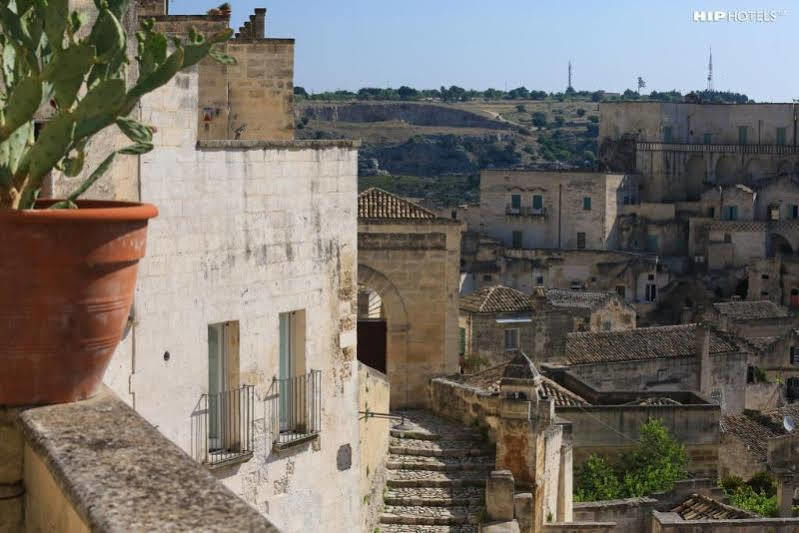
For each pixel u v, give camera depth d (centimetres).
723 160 19588
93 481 830
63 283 1058
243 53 4203
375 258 5022
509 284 17088
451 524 3544
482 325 9312
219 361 1864
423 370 5050
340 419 2108
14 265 1045
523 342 9362
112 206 1177
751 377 11375
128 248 1095
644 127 19425
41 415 1038
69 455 905
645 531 5212
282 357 2008
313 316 2022
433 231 5450
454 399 4625
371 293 7962
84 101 1065
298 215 1975
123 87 1064
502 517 3450
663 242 18275
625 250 18275
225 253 1817
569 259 17438
